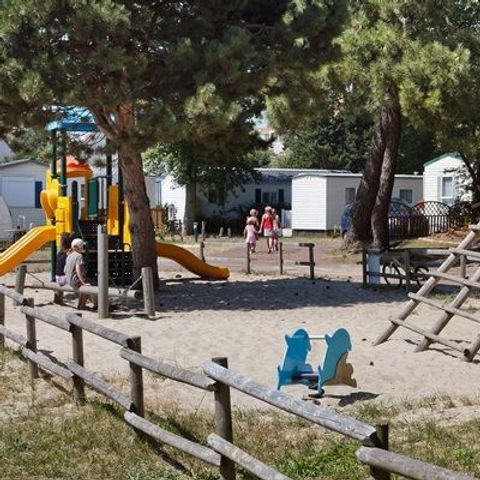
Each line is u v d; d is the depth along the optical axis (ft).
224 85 53.26
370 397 30.35
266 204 178.60
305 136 221.25
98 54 48.85
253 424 26.32
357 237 107.14
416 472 13.21
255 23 60.23
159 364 22.80
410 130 189.06
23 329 46.73
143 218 63.93
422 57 76.79
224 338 43.86
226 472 19.56
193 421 26.30
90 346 40.55
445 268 40.47
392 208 145.18
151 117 50.39
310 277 76.69
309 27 57.36
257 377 34.14
